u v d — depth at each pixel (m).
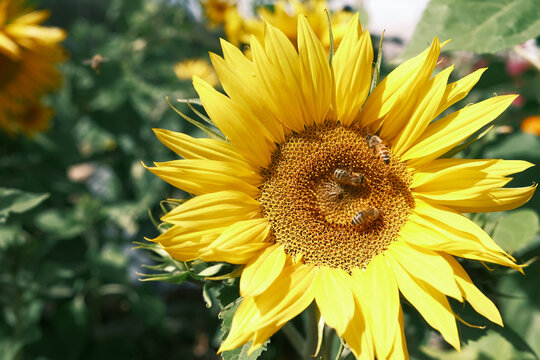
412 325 0.33
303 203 0.27
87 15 0.98
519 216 0.31
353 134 0.27
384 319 0.23
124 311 0.58
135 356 0.51
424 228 0.26
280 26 0.40
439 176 0.25
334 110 0.27
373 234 0.27
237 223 0.25
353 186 0.27
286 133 0.27
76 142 0.64
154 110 0.65
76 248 0.52
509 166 0.24
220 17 0.60
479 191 0.25
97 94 0.65
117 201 0.57
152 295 0.50
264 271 0.24
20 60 0.46
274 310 0.24
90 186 0.66
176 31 0.70
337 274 0.26
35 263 0.46
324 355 0.25
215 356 0.52
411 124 0.26
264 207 0.27
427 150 0.26
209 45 0.69
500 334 0.26
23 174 0.57
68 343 0.47
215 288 0.26
